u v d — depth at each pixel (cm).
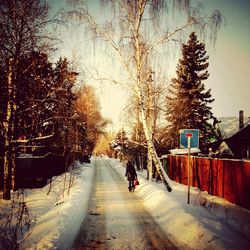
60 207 990
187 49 2606
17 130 1377
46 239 623
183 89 2572
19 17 1079
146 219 888
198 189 1648
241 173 1170
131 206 1098
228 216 933
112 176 2489
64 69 1252
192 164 1803
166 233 738
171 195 1275
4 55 1109
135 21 1355
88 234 729
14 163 1478
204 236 662
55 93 1277
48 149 2009
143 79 1518
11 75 1179
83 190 1451
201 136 2648
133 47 1391
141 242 667
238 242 630
